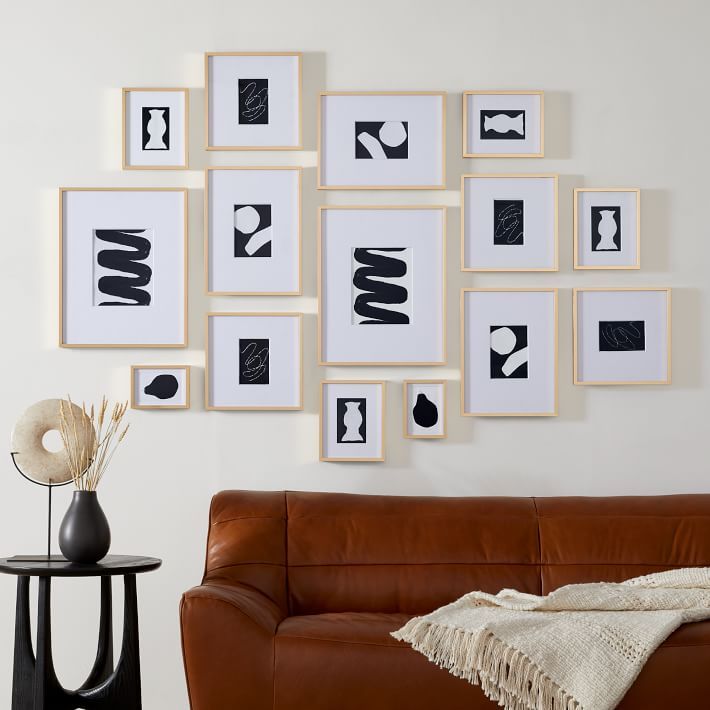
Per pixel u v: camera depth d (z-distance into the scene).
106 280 3.56
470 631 2.54
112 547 3.53
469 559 3.11
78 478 3.04
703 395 3.58
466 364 3.57
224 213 3.58
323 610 3.08
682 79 3.61
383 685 2.54
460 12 3.62
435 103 3.59
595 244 3.58
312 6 3.61
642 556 3.09
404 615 2.95
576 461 3.56
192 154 3.59
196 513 3.54
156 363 3.57
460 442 3.56
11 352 3.54
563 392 3.58
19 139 3.57
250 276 3.57
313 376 3.57
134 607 2.90
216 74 3.59
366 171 3.58
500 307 3.57
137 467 3.54
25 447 3.08
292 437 3.56
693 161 3.61
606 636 2.52
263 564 3.09
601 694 2.42
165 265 3.57
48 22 3.59
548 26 3.62
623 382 3.56
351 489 3.55
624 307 3.58
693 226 3.60
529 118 3.60
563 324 3.58
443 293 3.56
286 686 2.56
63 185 3.57
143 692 3.50
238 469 3.55
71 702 2.85
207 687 2.58
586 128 3.60
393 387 3.57
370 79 3.61
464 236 3.58
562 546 3.12
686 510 3.18
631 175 3.60
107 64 3.59
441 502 3.24
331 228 3.57
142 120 3.58
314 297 3.58
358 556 3.12
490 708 2.51
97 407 3.55
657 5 3.62
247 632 2.59
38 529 3.52
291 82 3.60
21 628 2.81
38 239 3.56
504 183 3.59
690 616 2.66
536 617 2.62
